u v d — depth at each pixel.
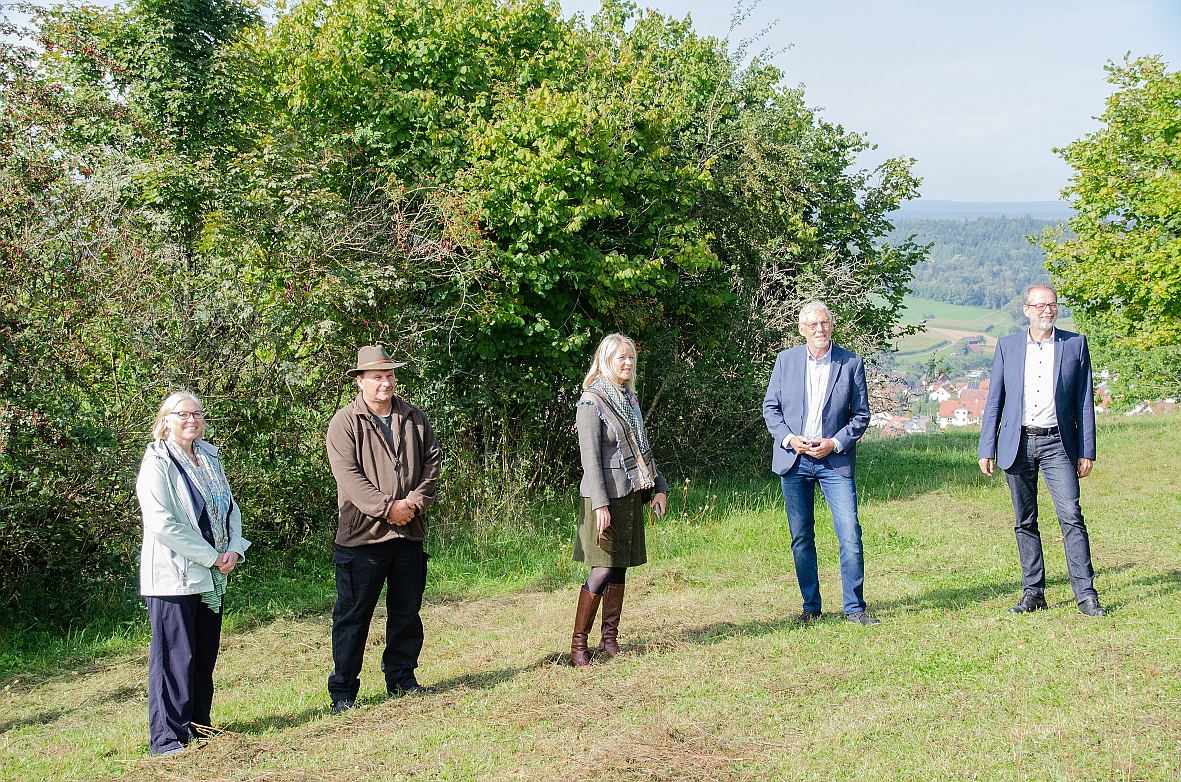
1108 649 4.81
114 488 7.22
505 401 11.20
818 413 5.88
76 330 7.36
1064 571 6.98
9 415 6.53
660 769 3.64
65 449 6.95
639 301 12.56
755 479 13.67
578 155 11.18
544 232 10.95
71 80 10.64
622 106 11.95
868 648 5.12
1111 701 4.06
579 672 5.05
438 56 11.27
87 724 4.94
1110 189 20.39
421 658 5.79
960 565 7.55
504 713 4.45
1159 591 6.02
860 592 5.84
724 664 5.00
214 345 8.45
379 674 5.41
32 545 7.11
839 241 16.11
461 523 9.86
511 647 5.79
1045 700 4.17
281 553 8.68
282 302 8.77
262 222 8.95
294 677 5.59
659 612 6.44
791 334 13.97
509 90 11.27
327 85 11.12
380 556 4.75
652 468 5.39
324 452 9.23
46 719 5.08
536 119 10.52
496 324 10.84
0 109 7.52
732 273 14.71
